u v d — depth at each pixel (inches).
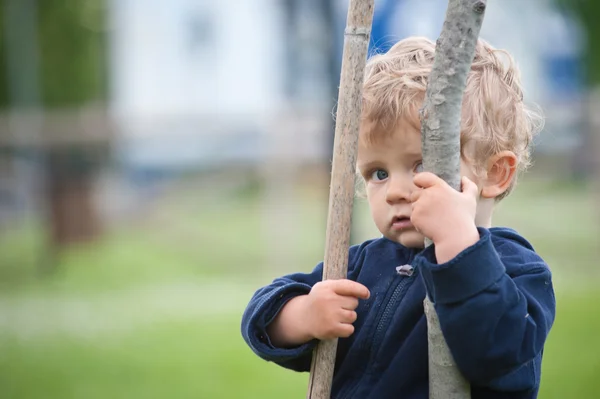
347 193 88.0
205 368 270.7
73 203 584.4
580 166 550.0
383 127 91.2
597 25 698.8
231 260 518.9
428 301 85.3
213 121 611.2
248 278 467.8
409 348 93.8
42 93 882.8
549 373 239.9
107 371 273.4
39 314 390.0
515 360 81.5
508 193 99.2
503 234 96.2
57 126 587.5
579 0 701.9
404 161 91.4
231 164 663.1
